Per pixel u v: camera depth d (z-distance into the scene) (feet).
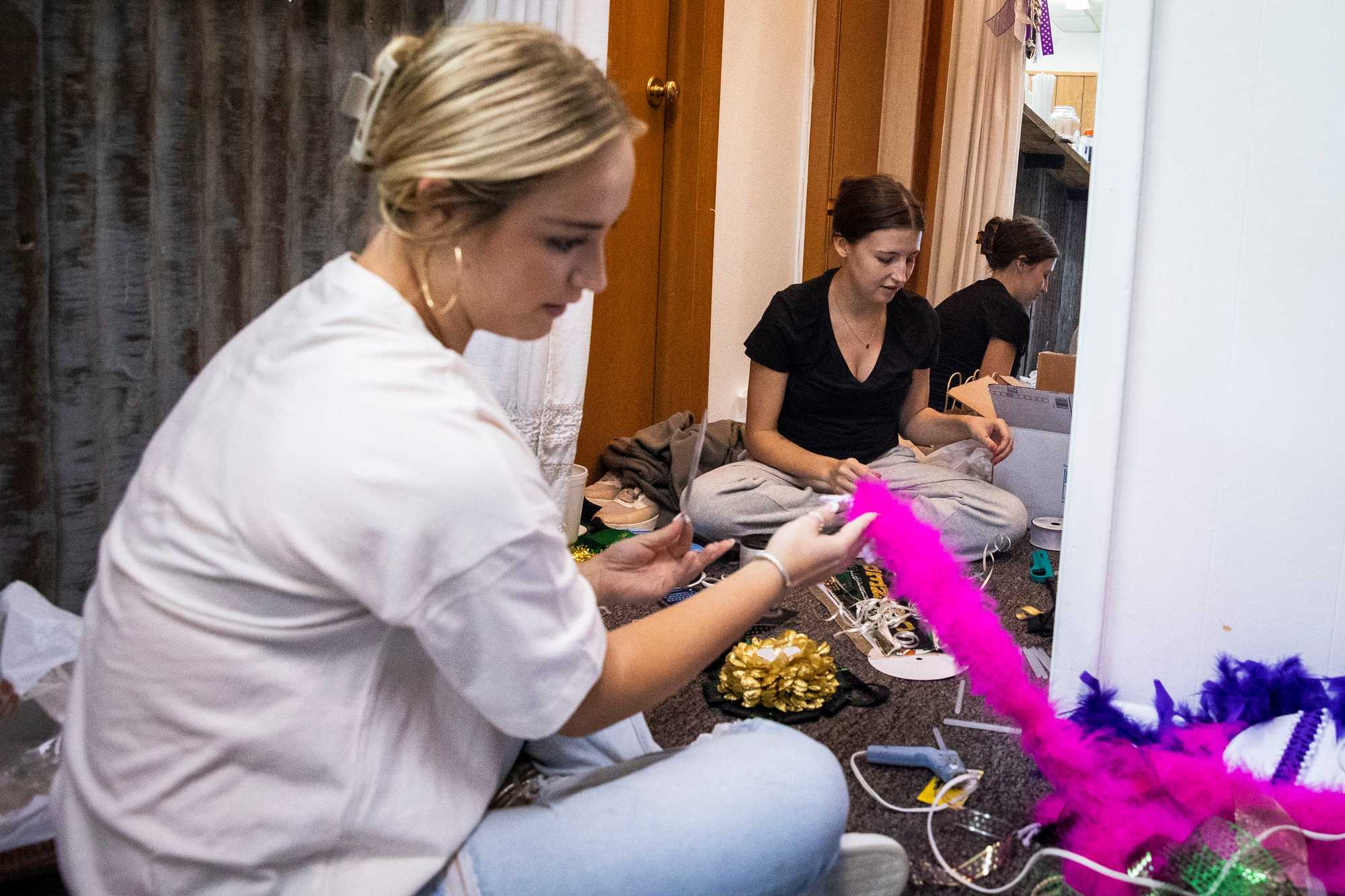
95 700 2.50
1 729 4.33
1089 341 4.83
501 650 2.55
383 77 2.64
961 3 13.94
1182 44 4.52
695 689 5.57
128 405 5.90
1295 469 4.66
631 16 9.63
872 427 8.75
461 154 2.44
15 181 5.09
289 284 6.61
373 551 2.39
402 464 2.39
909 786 4.66
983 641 4.00
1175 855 3.59
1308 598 4.75
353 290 2.63
